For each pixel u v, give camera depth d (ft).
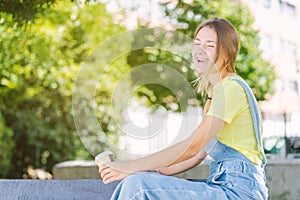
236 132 7.02
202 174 15.62
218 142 7.00
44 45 22.45
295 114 18.20
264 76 22.94
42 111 22.68
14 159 22.31
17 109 22.48
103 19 23.16
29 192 7.93
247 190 6.82
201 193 6.67
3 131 20.84
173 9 22.02
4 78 21.47
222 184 6.86
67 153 22.72
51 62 22.76
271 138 18.07
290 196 15.07
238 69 22.09
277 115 18.25
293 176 15.07
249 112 7.09
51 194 7.95
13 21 16.02
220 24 7.28
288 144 17.88
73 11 22.86
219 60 7.23
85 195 7.94
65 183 8.11
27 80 22.48
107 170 6.88
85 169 18.45
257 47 23.11
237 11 22.72
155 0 22.26
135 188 6.56
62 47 23.09
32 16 15.55
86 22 23.12
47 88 22.75
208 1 22.11
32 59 22.29
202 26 7.32
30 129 22.45
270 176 15.30
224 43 7.22
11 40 21.25
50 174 22.70
